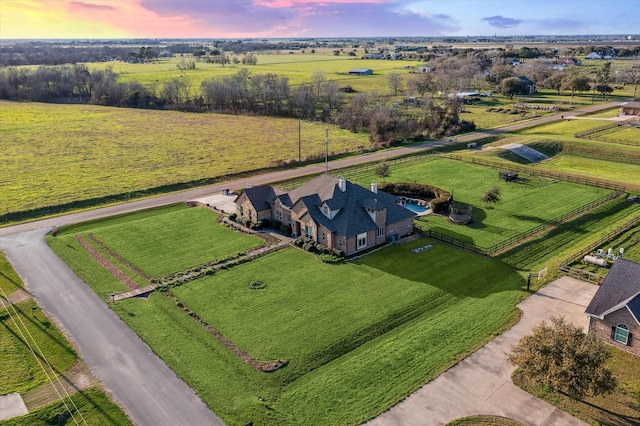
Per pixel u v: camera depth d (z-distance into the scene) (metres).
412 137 119.50
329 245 56.84
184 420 31.78
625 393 33.62
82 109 176.12
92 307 45.84
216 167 97.31
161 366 37.25
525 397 33.47
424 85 188.00
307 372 36.41
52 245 60.31
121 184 86.06
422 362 37.25
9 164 100.75
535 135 117.88
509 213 69.19
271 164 98.00
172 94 181.25
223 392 34.31
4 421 31.62
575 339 32.34
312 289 48.56
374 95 176.88
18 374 36.59
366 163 97.25
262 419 31.77
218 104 175.12
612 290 39.88
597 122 131.00
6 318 44.22
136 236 62.84
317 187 61.72
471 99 181.88
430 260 54.81
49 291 49.00
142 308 45.50
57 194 80.69
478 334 40.69
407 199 75.19
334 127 141.75
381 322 42.62
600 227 64.31
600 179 84.81
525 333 40.59
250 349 39.09
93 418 32.06
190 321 43.28
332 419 31.75
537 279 50.09
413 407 32.69
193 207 74.12
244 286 49.34
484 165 93.81
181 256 56.62
